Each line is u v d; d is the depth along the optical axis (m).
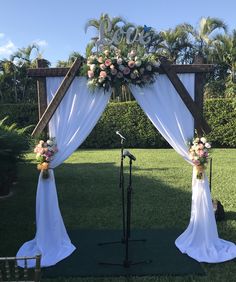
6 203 8.02
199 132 5.44
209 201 5.40
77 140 5.38
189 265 4.91
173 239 5.79
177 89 5.30
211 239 5.37
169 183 9.61
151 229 6.23
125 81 5.23
